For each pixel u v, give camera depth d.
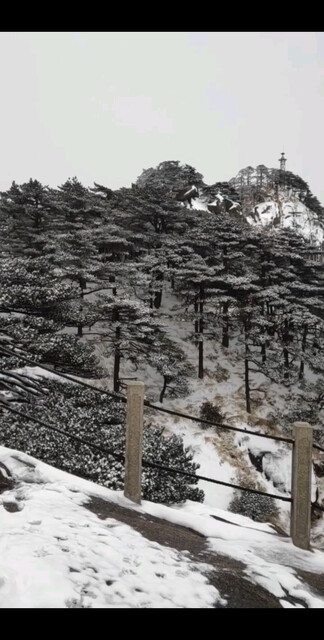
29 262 20.41
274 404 34.62
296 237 44.25
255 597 3.57
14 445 10.41
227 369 37.56
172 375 30.91
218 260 40.69
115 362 30.86
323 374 39.69
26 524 3.85
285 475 28.41
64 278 34.06
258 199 136.12
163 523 5.06
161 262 36.97
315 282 42.25
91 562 3.34
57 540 3.58
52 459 10.01
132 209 42.34
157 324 30.81
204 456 28.56
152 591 3.21
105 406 14.23
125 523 4.53
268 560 4.55
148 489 10.23
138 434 5.42
